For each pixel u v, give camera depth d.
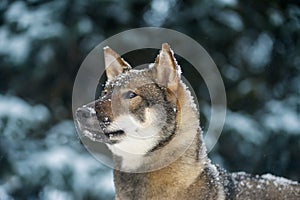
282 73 12.59
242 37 11.88
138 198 5.38
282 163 12.19
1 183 11.65
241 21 11.45
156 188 5.32
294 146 12.09
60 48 11.58
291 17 12.27
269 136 12.02
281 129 12.05
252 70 12.25
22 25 11.67
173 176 5.30
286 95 12.66
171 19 11.77
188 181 5.30
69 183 11.32
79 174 11.38
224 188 5.45
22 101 11.74
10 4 12.14
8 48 11.67
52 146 11.82
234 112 12.06
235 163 12.01
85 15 11.74
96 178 11.37
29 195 11.73
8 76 12.12
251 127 11.83
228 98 12.02
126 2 11.71
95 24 11.80
